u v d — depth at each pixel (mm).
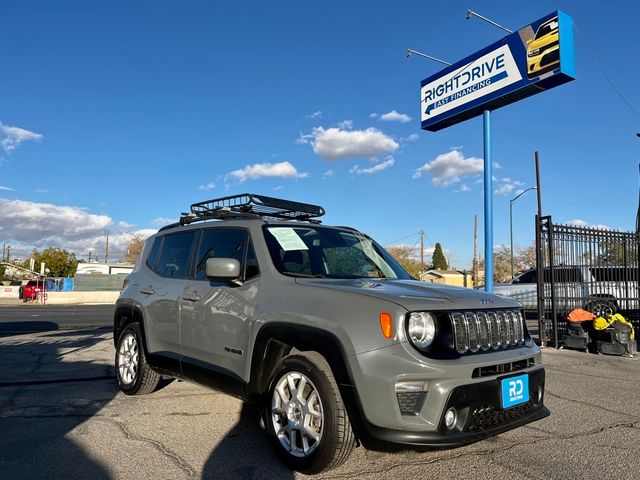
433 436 3074
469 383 3227
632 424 4875
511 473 3607
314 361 3525
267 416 3791
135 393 5629
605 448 4172
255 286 4145
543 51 11719
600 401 5797
